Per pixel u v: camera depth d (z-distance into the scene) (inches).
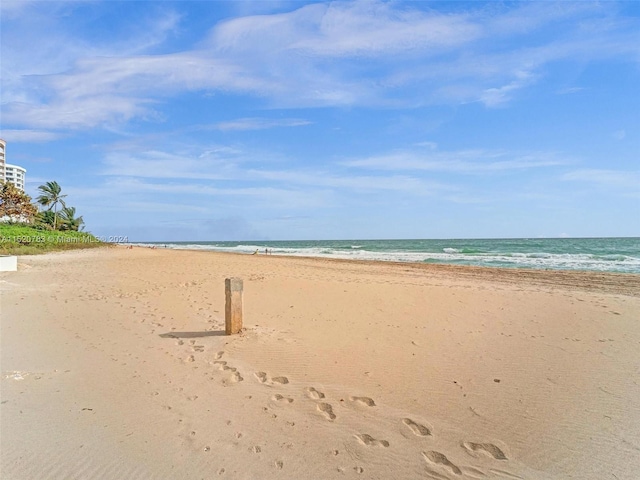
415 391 168.1
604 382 177.0
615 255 1264.8
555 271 745.6
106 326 279.1
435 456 122.5
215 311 328.2
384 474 113.9
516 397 162.1
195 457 120.9
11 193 1791.3
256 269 714.2
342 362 203.0
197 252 1706.4
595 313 316.8
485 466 117.8
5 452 122.9
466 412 149.7
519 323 284.2
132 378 183.8
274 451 124.6
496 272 722.2
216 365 200.8
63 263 846.5
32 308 338.6
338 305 350.0
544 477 113.0
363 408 153.3
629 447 127.0
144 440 130.0
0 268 636.7
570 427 139.2
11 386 173.8
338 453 123.8
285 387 173.3
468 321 290.5
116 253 1385.3
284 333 256.8
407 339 243.6
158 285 480.1
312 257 1306.6
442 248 2111.2
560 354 214.8
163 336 253.0
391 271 732.0
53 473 112.7
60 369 195.0
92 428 137.5
